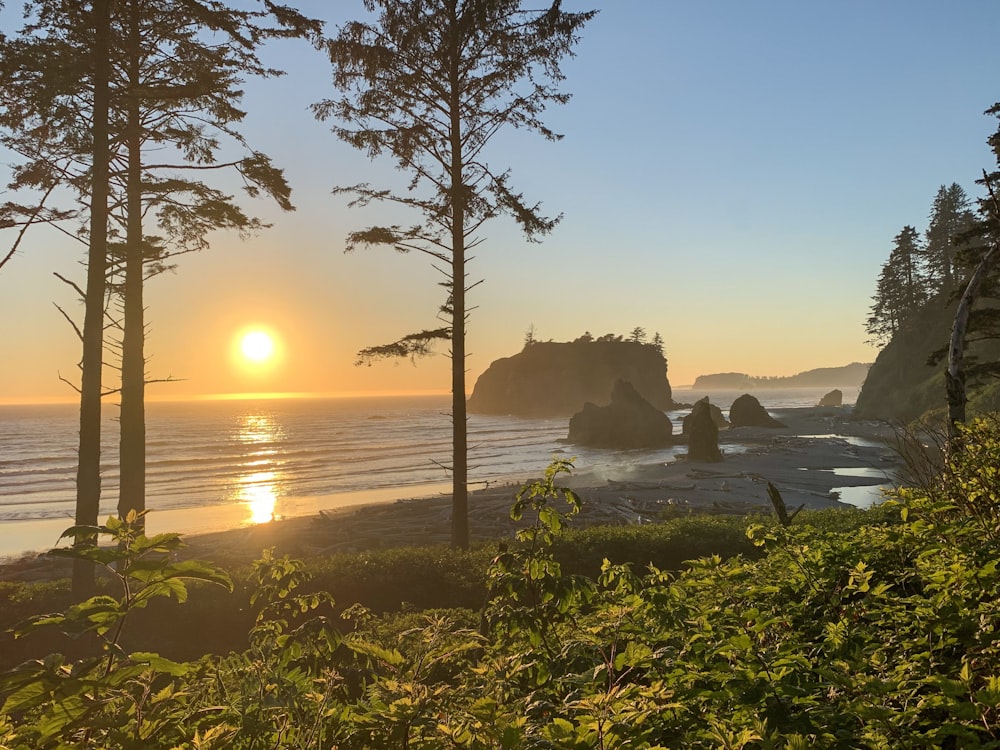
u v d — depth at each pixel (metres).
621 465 52.28
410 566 11.73
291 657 3.09
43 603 11.04
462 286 15.78
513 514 3.74
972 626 2.96
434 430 109.00
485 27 15.41
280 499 39.94
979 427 5.89
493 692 2.77
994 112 16.08
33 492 45.00
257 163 14.28
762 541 4.55
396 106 16.03
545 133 16.41
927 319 83.75
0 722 2.04
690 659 2.93
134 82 14.79
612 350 184.75
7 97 12.43
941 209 86.88
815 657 3.19
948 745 2.71
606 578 3.79
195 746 2.25
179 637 10.05
